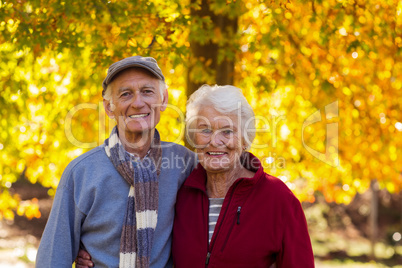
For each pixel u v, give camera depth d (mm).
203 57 3852
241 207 2338
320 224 14508
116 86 2340
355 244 13250
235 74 4000
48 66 4594
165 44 3621
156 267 2344
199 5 3791
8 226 13094
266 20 3986
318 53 4242
